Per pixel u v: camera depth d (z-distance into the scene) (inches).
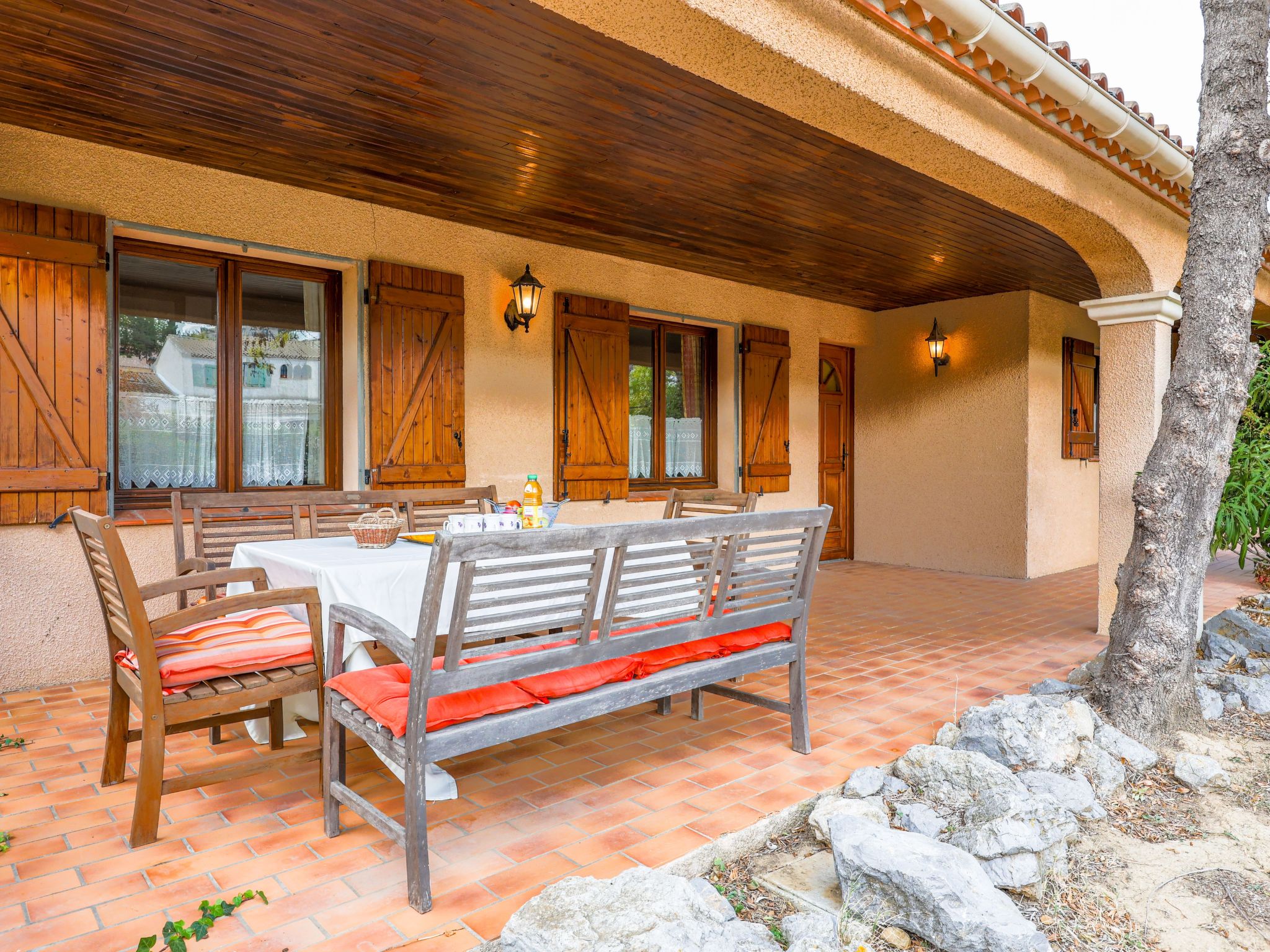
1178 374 122.6
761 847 90.5
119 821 91.9
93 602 155.3
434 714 76.4
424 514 170.4
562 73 127.6
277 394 190.7
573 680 88.4
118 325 168.2
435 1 107.3
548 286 226.2
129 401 170.4
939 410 314.5
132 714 132.0
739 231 215.6
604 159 163.9
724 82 109.0
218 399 181.0
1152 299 181.2
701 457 286.4
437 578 72.1
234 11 108.6
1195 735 121.3
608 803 97.4
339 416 197.2
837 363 336.2
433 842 87.4
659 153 161.0
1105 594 193.6
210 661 88.9
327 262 186.7
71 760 110.9
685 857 83.0
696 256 242.4
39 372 146.5
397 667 88.0
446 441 201.0
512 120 144.5
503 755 114.0
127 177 157.1
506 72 126.8
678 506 178.5
